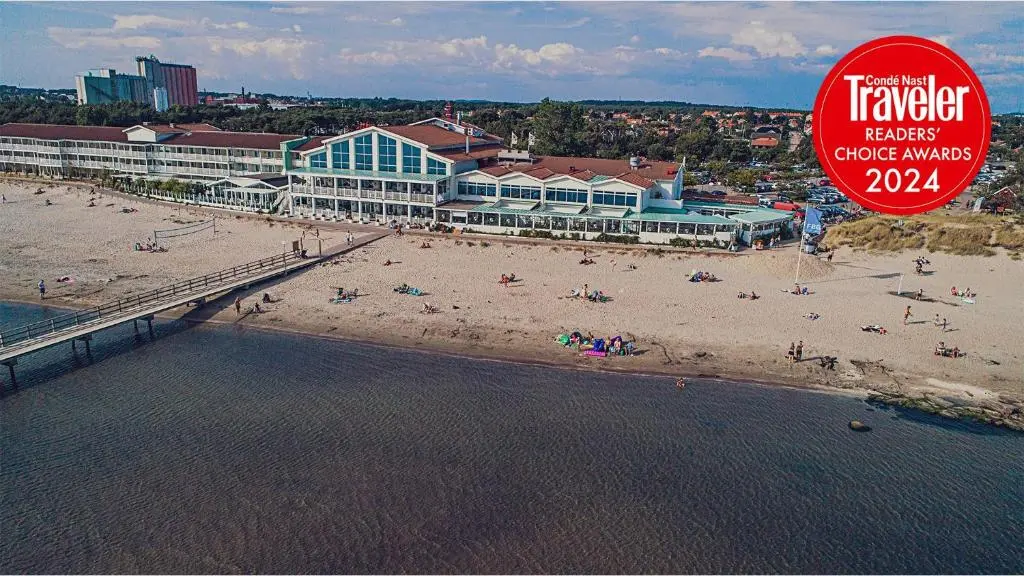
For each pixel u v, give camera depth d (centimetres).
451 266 7062
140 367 4741
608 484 3384
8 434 3838
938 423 4012
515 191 9256
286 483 3372
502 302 5950
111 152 13062
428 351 4966
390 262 7156
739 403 4225
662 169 9838
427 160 9369
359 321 5528
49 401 4247
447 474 3450
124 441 3766
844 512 3209
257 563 2838
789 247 8031
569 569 2822
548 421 3984
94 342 5206
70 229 8781
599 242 8175
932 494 3353
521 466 3528
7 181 12588
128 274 6781
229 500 3241
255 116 19262
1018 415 4088
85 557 2880
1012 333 5278
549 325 5425
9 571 2805
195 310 5803
